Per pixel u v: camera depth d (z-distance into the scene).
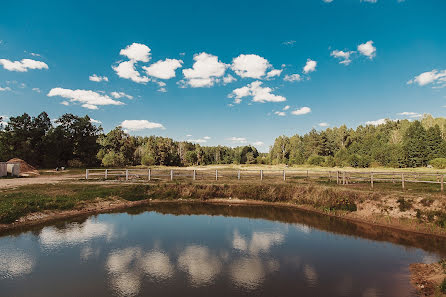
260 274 8.91
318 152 94.31
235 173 38.03
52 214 16.12
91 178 29.97
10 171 32.03
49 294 7.41
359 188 18.89
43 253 10.53
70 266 9.34
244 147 123.88
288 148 103.62
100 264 9.55
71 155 62.16
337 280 8.45
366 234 13.36
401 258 10.27
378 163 58.72
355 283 8.27
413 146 57.03
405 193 15.70
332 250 11.20
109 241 12.16
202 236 13.16
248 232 13.91
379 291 7.75
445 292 7.26
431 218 13.19
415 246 11.48
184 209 19.58
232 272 9.04
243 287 7.96
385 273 8.98
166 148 93.06
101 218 16.44
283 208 19.89
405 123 105.00
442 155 53.84
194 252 10.94
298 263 9.85
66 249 11.02
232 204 21.44
